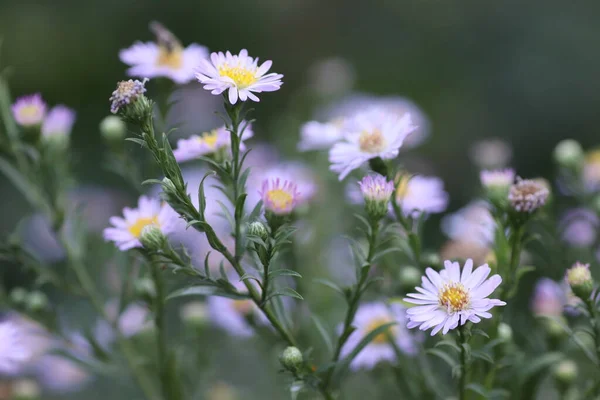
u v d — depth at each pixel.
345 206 1.00
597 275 0.89
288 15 1.87
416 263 0.83
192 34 1.82
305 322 0.88
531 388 0.82
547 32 1.67
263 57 1.86
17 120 0.87
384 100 1.06
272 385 1.01
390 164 0.82
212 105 1.27
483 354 0.78
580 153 0.92
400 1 1.83
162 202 0.84
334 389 0.80
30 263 0.88
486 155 0.99
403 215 0.83
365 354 0.86
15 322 0.98
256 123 1.62
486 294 0.77
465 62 1.73
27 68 1.73
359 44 1.85
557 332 0.84
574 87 1.62
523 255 0.88
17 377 1.01
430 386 0.84
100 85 1.76
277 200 0.79
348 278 0.96
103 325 0.94
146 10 1.81
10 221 1.51
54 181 0.89
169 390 0.86
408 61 1.79
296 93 1.66
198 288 0.78
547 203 0.86
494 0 1.74
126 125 0.88
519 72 1.66
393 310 0.86
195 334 0.90
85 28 1.79
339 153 0.82
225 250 0.78
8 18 1.77
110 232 0.82
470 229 0.90
